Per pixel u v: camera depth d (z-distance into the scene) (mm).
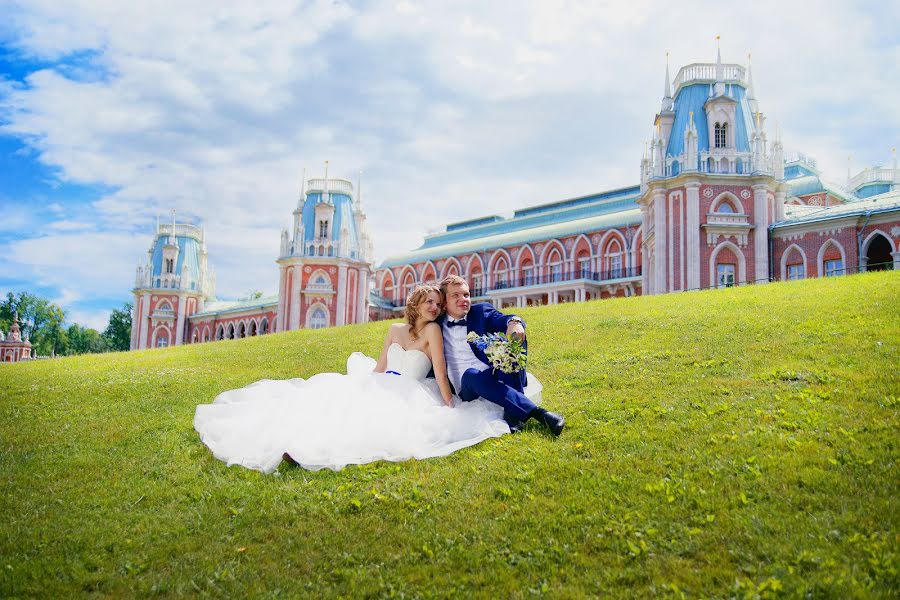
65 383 13141
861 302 13797
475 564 4480
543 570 4359
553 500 5375
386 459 6641
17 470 6977
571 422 7559
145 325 79312
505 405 7262
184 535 5207
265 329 73375
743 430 6645
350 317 62062
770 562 4145
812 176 53031
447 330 7766
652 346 12117
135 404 10477
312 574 4512
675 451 6266
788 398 7625
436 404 7301
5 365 18438
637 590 4012
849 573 3893
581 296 53844
